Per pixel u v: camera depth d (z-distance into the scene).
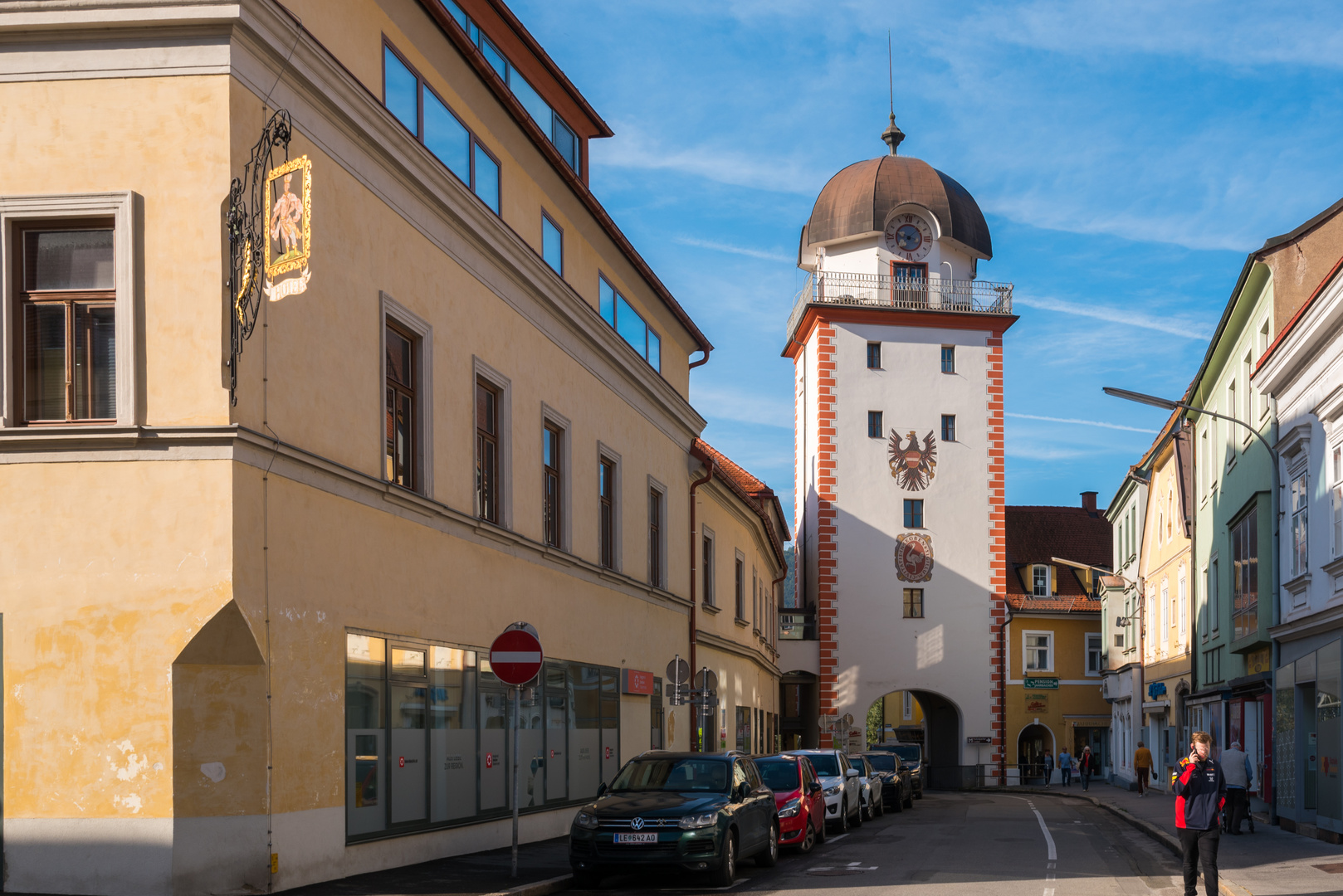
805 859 20.52
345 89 14.83
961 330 61.22
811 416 61.91
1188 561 40.94
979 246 63.00
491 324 19.73
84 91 12.88
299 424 13.80
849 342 60.47
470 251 18.91
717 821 16.11
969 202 63.59
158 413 12.56
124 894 12.14
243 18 12.85
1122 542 56.31
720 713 37.53
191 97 12.82
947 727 61.75
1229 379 32.84
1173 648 43.84
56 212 12.75
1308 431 24.30
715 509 37.06
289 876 13.05
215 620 12.30
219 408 12.55
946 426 60.47
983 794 52.47
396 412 16.56
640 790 17.30
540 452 21.91
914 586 59.09
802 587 63.88
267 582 12.95
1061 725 66.00
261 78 13.37
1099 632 67.00
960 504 59.94
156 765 12.26
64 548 12.49
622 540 27.02
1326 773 22.34
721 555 38.12
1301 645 24.97
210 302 12.64
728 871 16.23
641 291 29.00
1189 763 14.13
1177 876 17.78
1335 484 22.66
